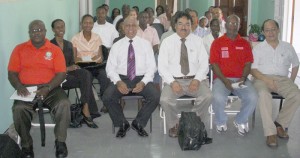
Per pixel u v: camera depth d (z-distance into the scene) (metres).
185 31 4.00
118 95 3.88
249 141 3.86
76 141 3.83
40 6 4.86
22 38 4.19
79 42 4.94
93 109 4.55
